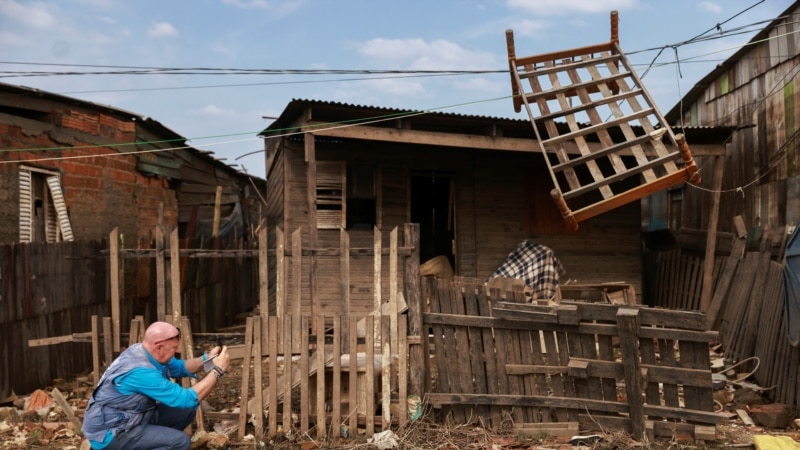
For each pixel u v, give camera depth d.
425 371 6.09
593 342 5.87
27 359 7.16
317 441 5.73
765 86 12.02
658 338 5.69
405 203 11.70
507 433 5.88
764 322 7.83
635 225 12.73
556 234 12.41
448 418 6.01
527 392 5.99
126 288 9.27
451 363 6.06
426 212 15.62
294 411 6.41
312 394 6.19
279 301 5.96
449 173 12.06
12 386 6.90
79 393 7.30
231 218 17.78
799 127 10.83
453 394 5.96
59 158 10.66
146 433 4.46
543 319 5.87
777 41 11.59
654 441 5.64
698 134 11.34
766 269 8.33
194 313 11.21
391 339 5.90
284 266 5.99
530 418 5.95
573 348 5.90
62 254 7.89
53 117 10.71
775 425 6.18
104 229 11.84
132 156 12.90
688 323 5.60
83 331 8.37
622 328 5.62
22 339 7.09
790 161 11.10
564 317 5.82
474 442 5.67
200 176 17.20
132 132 12.69
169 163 14.60
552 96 9.60
